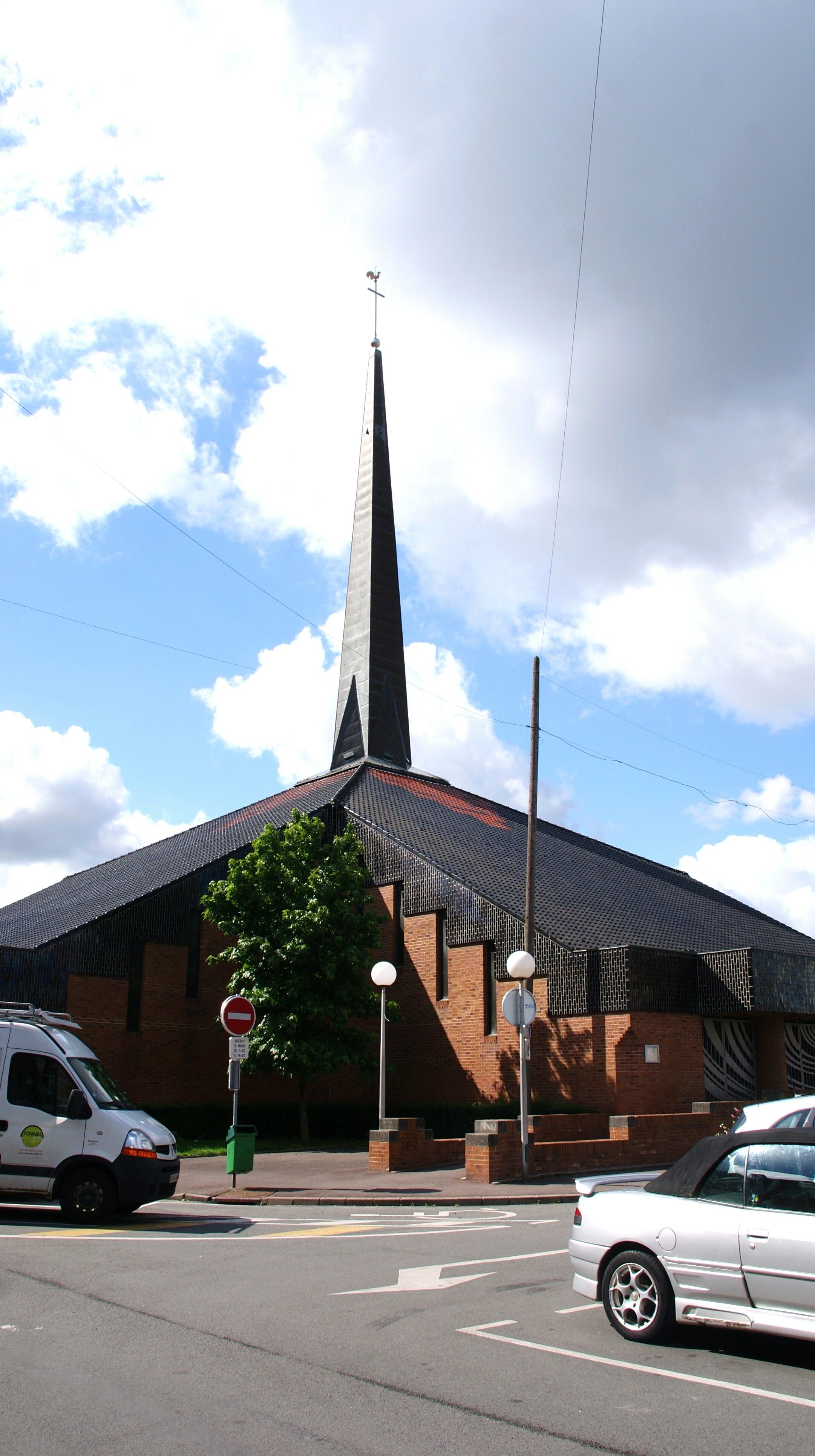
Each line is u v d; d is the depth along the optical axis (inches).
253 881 1058.1
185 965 1173.7
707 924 1400.1
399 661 1974.7
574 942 1061.1
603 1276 318.0
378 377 2171.5
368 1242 485.1
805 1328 277.4
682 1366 282.2
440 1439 223.6
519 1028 792.3
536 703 925.2
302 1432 226.5
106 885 1449.3
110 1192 522.6
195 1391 253.9
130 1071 1109.7
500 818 1665.8
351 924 1056.8
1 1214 553.9
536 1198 674.8
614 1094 967.0
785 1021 1136.8
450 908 1170.6
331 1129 1170.6
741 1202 301.1
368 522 2038.6
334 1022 1027.3
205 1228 527.8
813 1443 224.7
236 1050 722.2
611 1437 226.8
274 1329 313.7
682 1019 1029.2
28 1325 315.0
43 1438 221.3
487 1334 312.5
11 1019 564.4
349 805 1406.3
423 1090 1147.3
